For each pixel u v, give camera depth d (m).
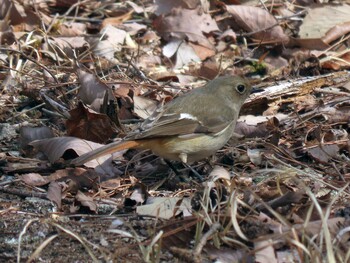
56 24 14.31
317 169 10.35
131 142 9.70
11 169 10.17
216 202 8.77
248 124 11.30
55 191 9.37
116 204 9.41
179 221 8.46
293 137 11.13
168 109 10.20
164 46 13.85
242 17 14.35
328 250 7.33
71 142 10.36
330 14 14.03
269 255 7.86
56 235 7.93
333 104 11.86
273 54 13.94
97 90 11.66
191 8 14.55
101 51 13.63
